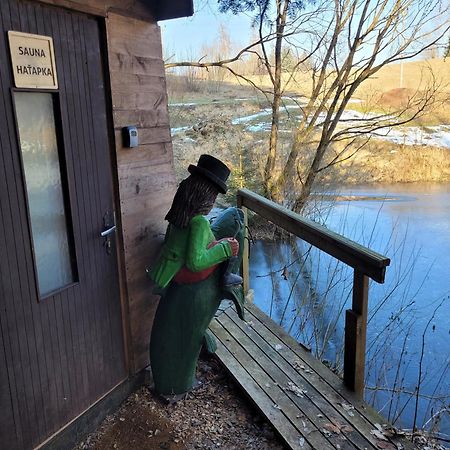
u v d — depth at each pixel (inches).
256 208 145.9
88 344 97.8
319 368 117.0
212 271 106.1
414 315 191.6
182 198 96.9
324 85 301.3
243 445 96.8
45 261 86.4
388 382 151.9
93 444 97.4
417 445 93.7
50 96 84.4
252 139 343.9
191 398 112.9
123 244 105.8
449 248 263.4
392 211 334.3
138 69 105.2
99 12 92.0
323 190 333.7
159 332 107.1
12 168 76.9
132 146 103.3
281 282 220.7
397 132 458.3
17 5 75.4
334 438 92.4
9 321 78.7
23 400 83.0
